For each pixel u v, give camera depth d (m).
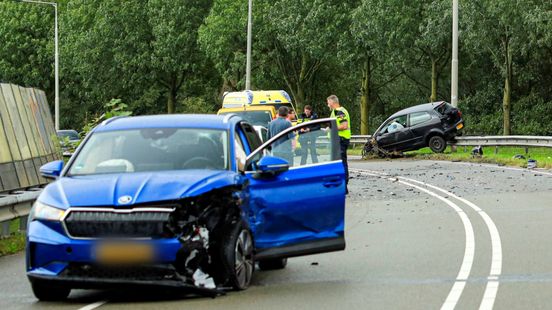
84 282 11.04
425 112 50.34
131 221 10.94
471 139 49.81
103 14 89.38
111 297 12.08
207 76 93.06
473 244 15.87
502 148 56.41
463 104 77.88
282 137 13.15
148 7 88.31
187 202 11.16
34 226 11.29
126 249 10.90
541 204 21.91
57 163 12.88
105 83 91.44
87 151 12.92
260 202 12.30
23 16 100.69
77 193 11.35
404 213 21.41
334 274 13.41
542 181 28.27
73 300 11.95
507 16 60.53
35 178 29.33
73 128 105.44
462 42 70.00
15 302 11.95
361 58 72.94
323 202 12.78
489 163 40.34
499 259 14.16
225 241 11.62
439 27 65.38
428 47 72.00
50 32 100.62
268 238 12.48
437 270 13.37
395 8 66.94
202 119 13.43
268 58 81.00
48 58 99.56
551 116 72.19
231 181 11.59
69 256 11.02
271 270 13.99
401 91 88.25
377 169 39.16
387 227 18.92
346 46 71.06
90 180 11.82
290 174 12.62
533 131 71.31
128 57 88.81
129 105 93.62
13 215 18.80
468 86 82.12
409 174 34.59
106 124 13.51
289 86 81.62
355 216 21.27
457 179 30.81
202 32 79.81
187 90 93.06
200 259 11.27
